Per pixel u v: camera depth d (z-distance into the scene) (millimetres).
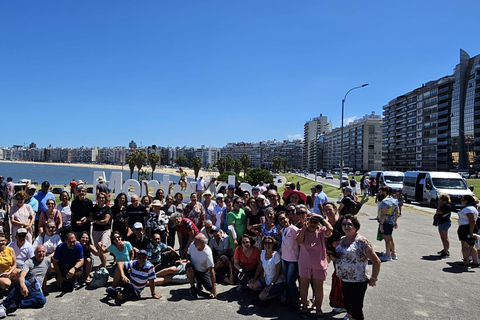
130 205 7934
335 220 6254
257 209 7449
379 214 8773
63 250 6352
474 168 90375
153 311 5430
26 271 5723
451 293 6188
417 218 16156
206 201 8750
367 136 155500
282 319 5160
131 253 6664
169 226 8383
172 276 6855
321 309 5508
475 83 90250
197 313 5355
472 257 7918
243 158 122312
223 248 7277
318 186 9258
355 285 4480
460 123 95688
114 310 5457
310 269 5180
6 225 8422
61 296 6078
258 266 6137
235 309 5543
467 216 7750
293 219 6352
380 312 5344
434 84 108062
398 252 9328
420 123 113750
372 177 31250
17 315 5238
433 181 20859
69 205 8211
